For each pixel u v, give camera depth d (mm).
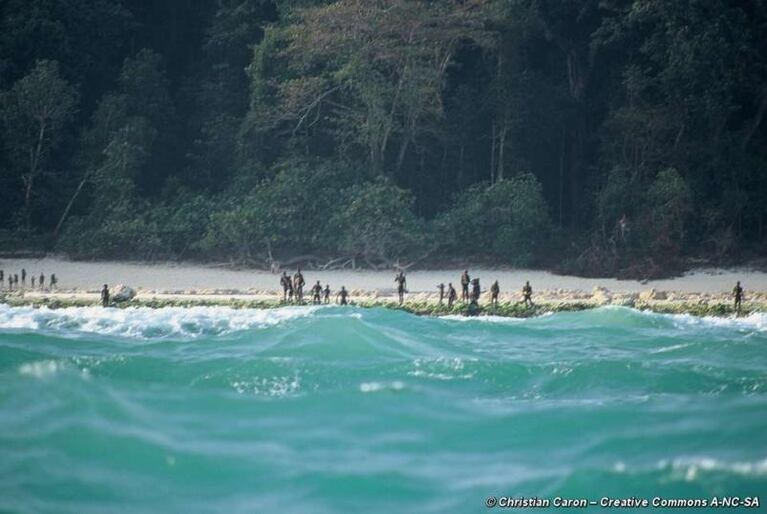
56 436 98750
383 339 156625
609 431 104750
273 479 91312
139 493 88062
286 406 111312
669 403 116438
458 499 87375
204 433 101938
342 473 92688
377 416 108688
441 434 103625
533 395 123062
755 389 125250
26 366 124625
